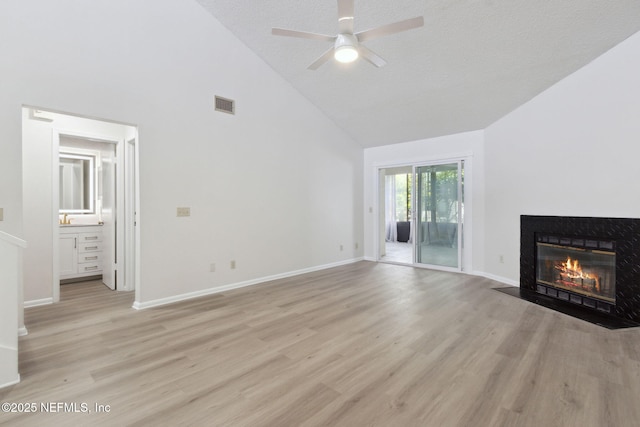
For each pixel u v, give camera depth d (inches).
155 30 131.3
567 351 88.3
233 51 159.2
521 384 71.8
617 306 114.0
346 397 67.5
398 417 60.7
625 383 71.7
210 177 150.2
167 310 126.1
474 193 191.3
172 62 136.5
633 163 108.3
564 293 135.3
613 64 114.0
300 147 196.4
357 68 160.6
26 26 101.5
